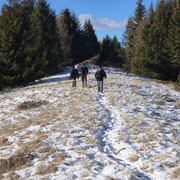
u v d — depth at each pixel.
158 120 7.86
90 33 59.78
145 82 19.97
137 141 5.96
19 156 5.16
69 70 34.91
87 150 5.57
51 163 4.77
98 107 10.06
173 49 28.64
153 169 4.44
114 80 19.42
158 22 34.47
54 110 10.01
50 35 30.00
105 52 62.88
